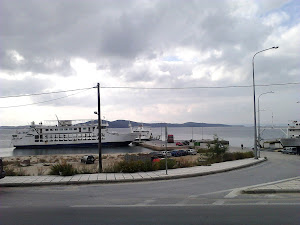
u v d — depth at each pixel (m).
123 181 15.12
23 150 105.81
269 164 28.50
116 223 7.18
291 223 7.01
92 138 110.81
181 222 7.21
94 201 10.05
